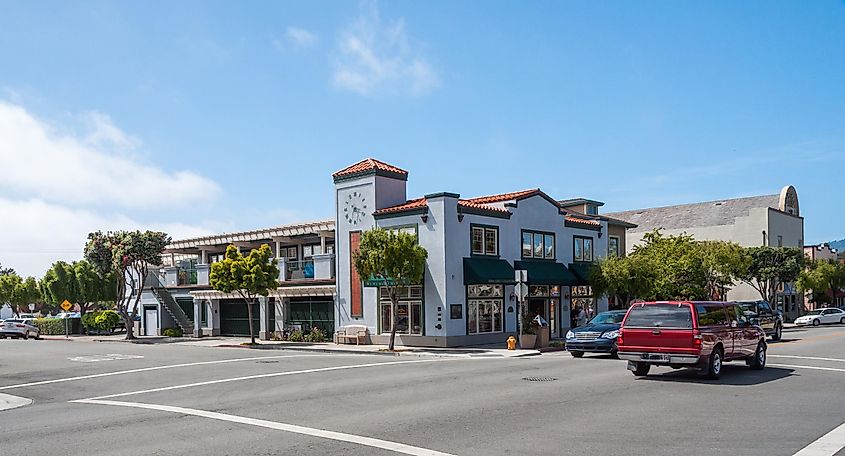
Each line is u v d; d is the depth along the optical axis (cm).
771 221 6038
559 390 1496
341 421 1162
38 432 1130
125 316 4378
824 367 1945
